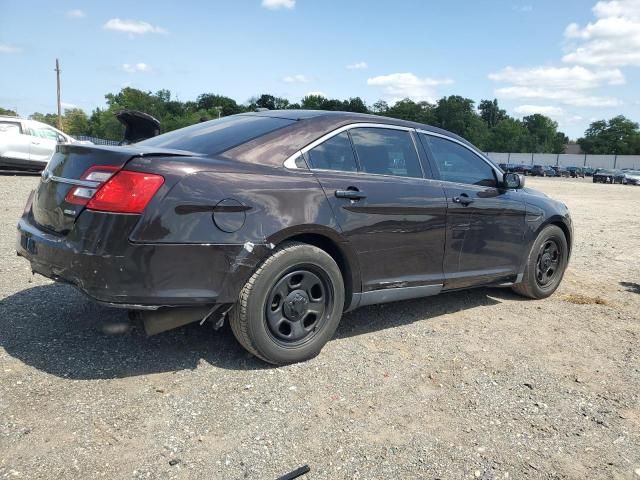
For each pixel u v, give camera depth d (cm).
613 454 278
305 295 355
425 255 421
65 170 325
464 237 450
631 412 322
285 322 352
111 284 293
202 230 306
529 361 389
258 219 324
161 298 300
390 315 473
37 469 237
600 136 11688
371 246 381
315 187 352
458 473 255
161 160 305
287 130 365
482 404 321
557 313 509
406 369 362
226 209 314
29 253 338
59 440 258
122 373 328
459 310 501
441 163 450
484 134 11994
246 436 272
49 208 327
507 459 268
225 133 371
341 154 383
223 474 243
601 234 1080
